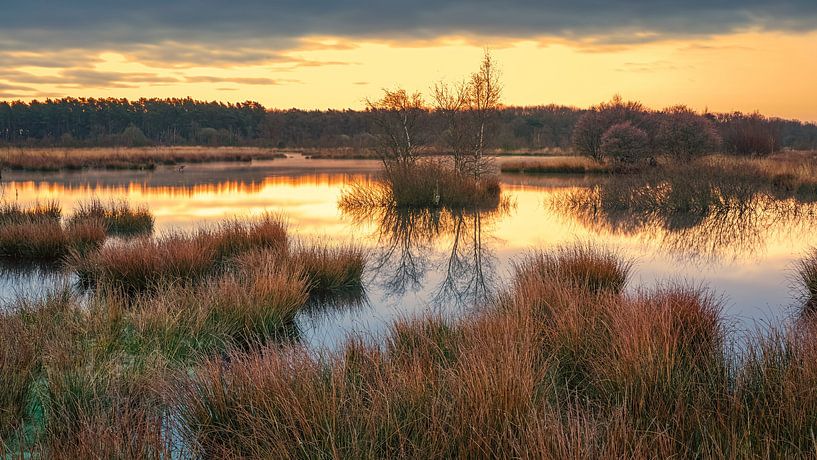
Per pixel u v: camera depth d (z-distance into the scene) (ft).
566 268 26.58
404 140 74.13
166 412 14.42
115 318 19.83
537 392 13.85
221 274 29.86
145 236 41.34
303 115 394.11
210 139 360.69
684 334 16.40
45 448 12.00
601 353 16.42
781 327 22.13
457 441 11.73
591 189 69.72
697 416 12.05
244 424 13.05
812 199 65.77
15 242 36.14
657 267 34.17
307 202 68.39
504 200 68.44
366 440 11.46
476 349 15.58
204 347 19.38
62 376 15.15
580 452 10.40
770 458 10.97
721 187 61.93
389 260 37.68
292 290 24.61
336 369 14.60
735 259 36.40
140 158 148.36
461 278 32.76
